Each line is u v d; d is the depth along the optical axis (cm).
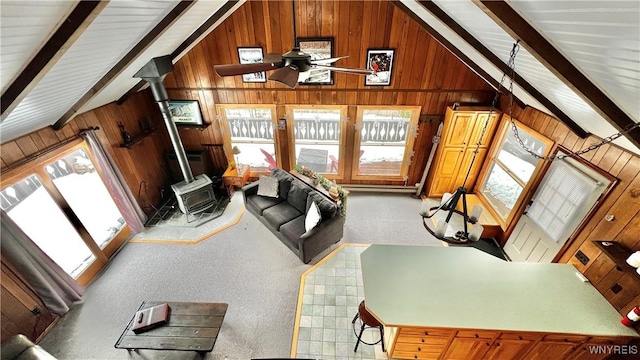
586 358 244
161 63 375
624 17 122
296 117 522
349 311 339
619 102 195
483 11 192
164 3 243
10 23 149
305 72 214
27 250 293
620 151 262
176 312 288
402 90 463
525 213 389
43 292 309
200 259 415
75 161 370
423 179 540
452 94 462
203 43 446
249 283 375
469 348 257
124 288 368
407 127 512
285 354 296
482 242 454
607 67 167
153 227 481
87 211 390
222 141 551
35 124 302
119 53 278
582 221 298
